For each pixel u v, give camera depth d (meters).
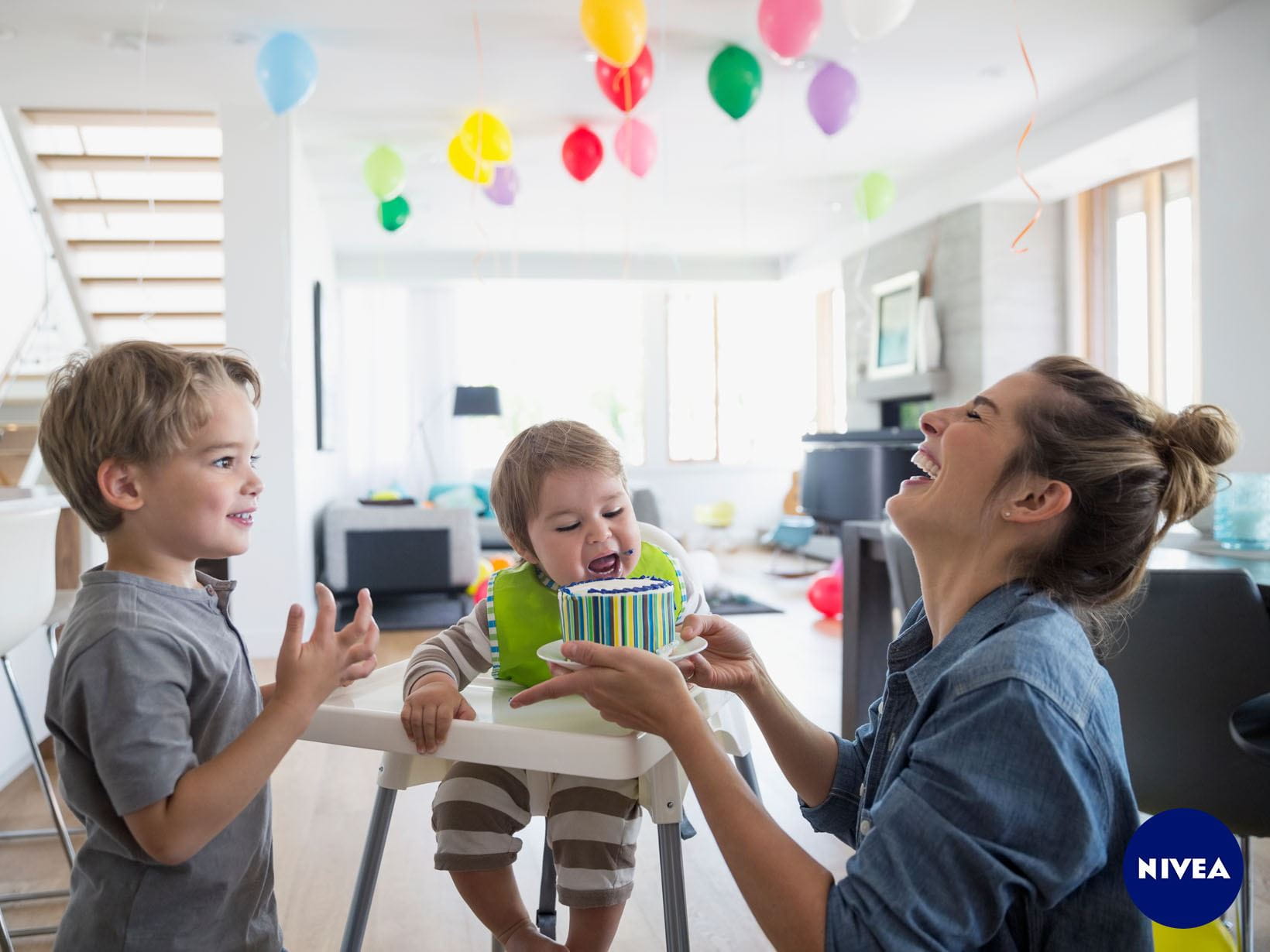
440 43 4.12
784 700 1.08
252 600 4.58
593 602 0.88
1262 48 3.84
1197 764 1.48
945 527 0.90
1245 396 3.99
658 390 9.27
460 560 5.71
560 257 8.59
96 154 5.31
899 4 3.22
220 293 5.89
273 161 4.64
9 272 5.94
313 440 5.63
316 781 2.76
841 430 9.05
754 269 8.96
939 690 0.78
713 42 4.18
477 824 1.11
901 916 0.69
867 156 5.91
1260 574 1.60
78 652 0.83
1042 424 0.85
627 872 1.11
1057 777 0.70
